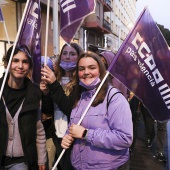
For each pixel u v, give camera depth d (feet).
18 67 7.66
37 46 9.25
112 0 124.26
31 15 8.86
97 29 85.71
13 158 7.84
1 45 32.58
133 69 7.83
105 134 6.72
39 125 8.46
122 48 7.70
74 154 7.37
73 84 9.22
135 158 16.11
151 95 8.06
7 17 34.24
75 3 8.97
